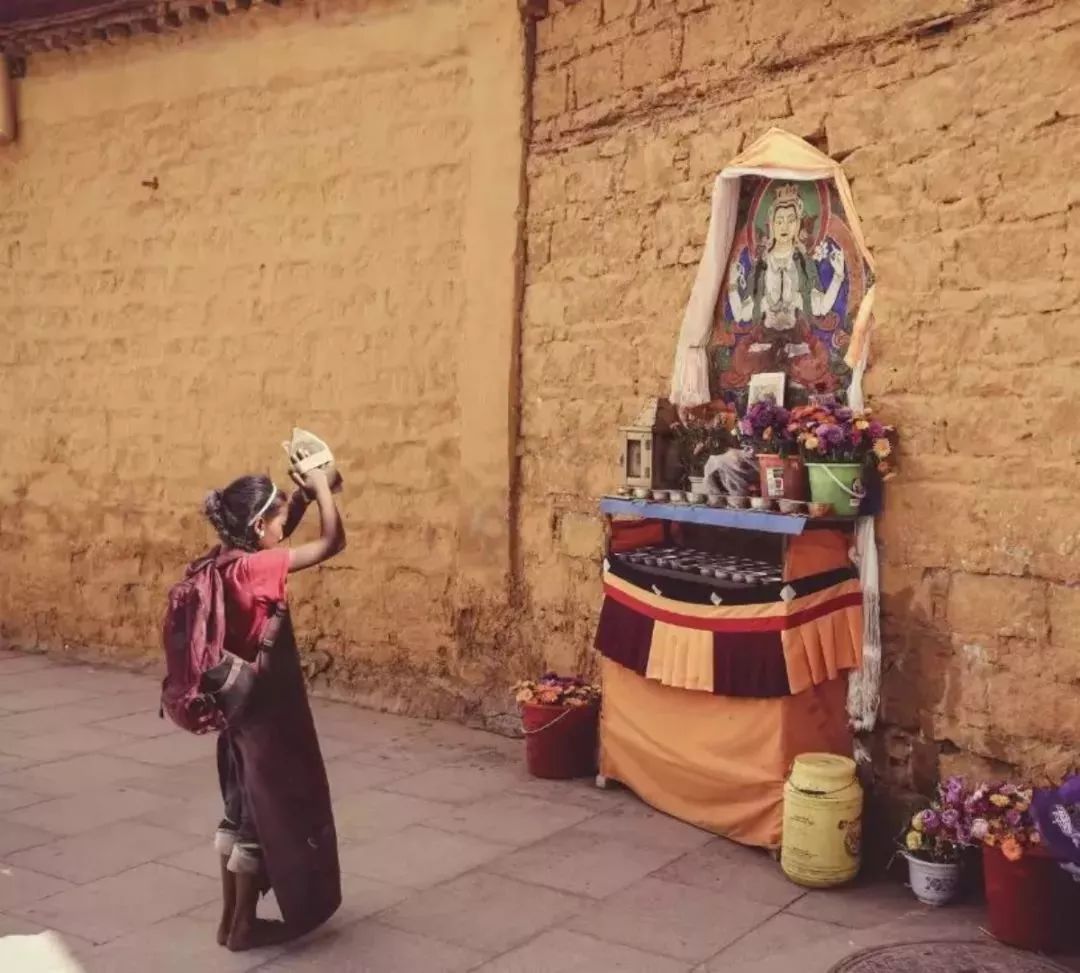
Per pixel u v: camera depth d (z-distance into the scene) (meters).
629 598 5.97
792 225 5.94
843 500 5.23
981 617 5.00
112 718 7.91
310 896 4.41
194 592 4.30
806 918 4.68
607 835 5.63
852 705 5.40
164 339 9.31
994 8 4.98
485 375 7.54
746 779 5.37
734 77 6.15
